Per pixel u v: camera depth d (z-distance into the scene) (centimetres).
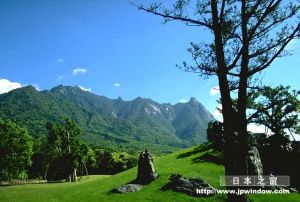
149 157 5138
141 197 4275
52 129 11506
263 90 1457
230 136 1337
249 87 1415
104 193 4728
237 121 1348
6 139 10656
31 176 13388
